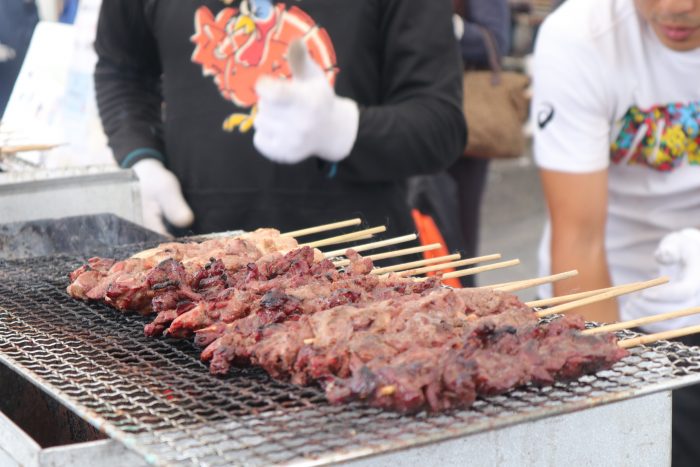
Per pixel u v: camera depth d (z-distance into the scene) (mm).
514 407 1880
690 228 3641
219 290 2619
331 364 2016
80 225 3789
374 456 1702
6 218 3748
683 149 3641
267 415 1877
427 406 1830
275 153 3451
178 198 3969
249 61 3828
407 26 3732
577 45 3594
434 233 4367
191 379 2170
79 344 2441
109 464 1847
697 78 3492
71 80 4527
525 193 11180
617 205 3980
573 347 1984
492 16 5582
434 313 2188
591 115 3654
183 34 3916
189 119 3967
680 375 2008
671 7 3186
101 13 4266
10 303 2830
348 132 3500
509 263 2756
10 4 5578
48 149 4219
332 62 3748
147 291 2588
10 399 2689
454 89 3797
